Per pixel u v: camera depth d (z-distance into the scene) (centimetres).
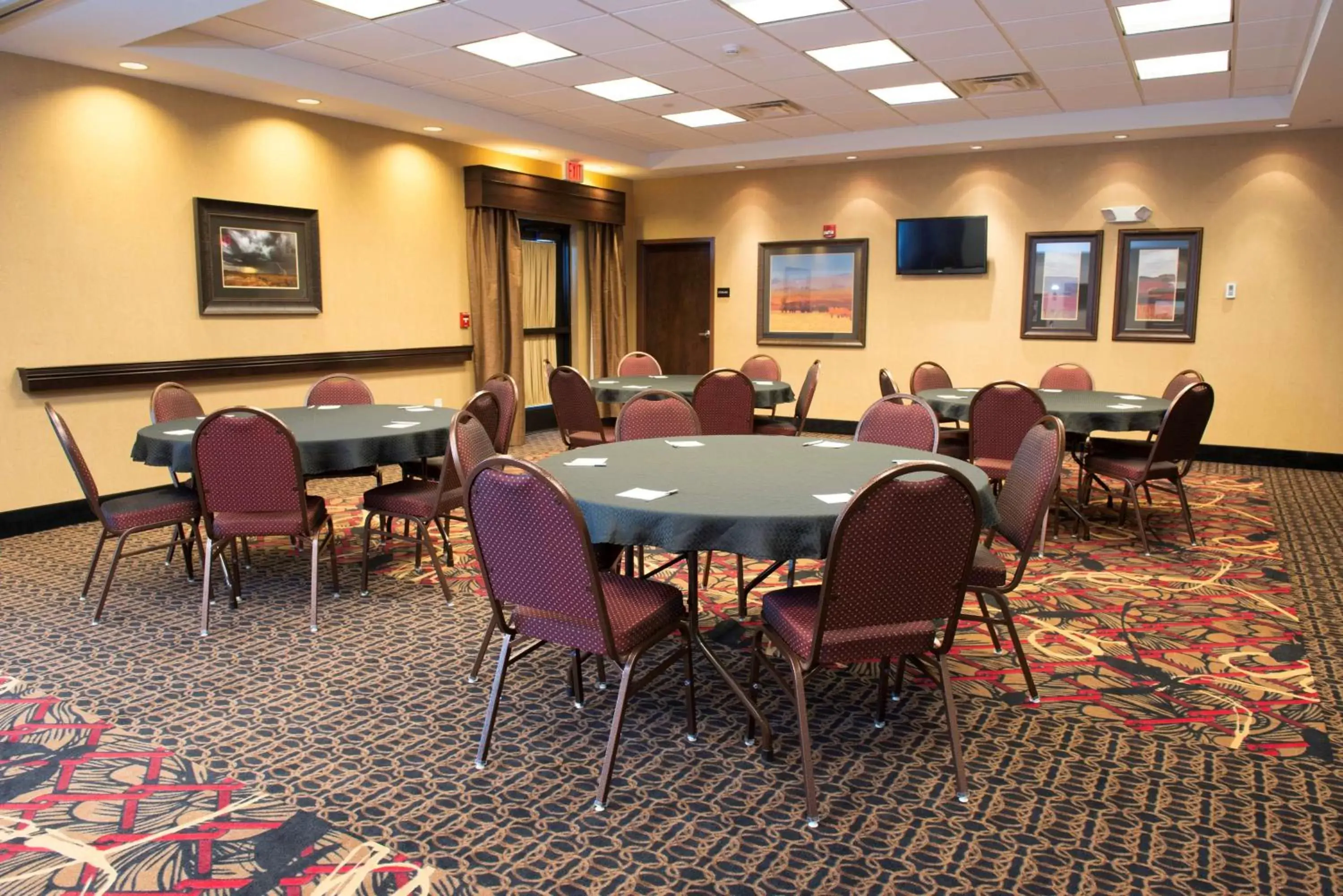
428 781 242
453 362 775
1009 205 807
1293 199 705
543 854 209
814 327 913
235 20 480
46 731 271
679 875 201
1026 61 564
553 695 297
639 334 1012
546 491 216
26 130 491
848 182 876
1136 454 523
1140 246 761
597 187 898
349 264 678
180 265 570
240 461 341
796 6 465
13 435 498
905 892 195
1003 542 497
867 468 299
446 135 725
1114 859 207
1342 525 534
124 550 474
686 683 300
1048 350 808
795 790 238
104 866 204
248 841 214
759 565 459
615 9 464
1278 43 518
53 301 509
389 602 392
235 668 319
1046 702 292
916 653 234
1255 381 735
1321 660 328
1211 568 446
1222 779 243
